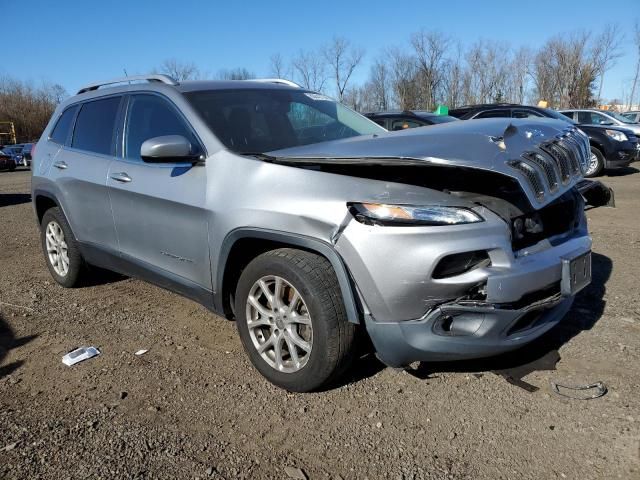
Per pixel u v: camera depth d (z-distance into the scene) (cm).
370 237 255
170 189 344
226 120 352
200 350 357
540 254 280
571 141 314
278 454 249
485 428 262
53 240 496
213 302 333
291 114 388
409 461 241
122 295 470
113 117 417
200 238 327
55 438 263
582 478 226
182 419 278
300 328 293
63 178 449
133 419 279
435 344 259
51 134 496
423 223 251
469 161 254
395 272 253
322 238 267
